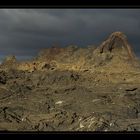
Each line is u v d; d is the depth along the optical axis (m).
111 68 176.62
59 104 117.56
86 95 131.88
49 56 183.88
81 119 90.00
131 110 102.19
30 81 155.75
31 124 89.25
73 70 175.50
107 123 84.81
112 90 140.12
